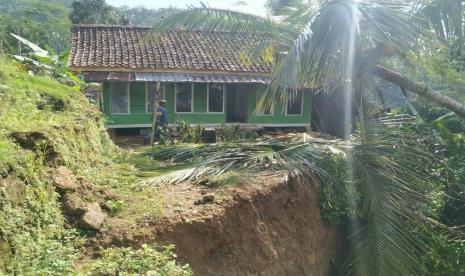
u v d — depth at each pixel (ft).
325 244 23.80
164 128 41.47
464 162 29.53
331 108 51.85
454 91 30.81
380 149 24.41
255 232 19.63
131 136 47.52
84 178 18.29
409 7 22.76
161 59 47.09
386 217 21.72
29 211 13.53
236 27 23.79
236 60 48.93
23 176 13.93
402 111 36.52
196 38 53.31
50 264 12.40
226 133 44.21
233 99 54.19
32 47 38.88
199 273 16.78
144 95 47.96
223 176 22.39
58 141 18.06
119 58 46.16
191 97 49.49
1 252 11.39
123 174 22.12
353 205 23.68
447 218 27.81
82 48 48.03
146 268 13.52
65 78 35.47
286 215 22.06
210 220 17.53
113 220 16.35
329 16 20.44
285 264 20.65
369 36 21.40
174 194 20.11
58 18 116.98
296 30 22.36
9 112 18.19
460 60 26.86
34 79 26.37
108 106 47.09
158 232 16.14
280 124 51.72
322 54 20.59
